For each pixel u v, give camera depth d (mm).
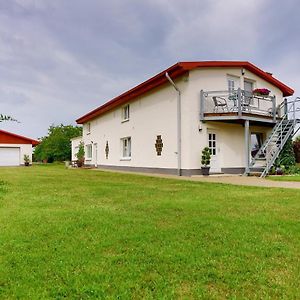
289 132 14164
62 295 2361
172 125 14570
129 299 2301
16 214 4961
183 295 2367
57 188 8578
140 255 3146
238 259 3061
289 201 6234
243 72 14891
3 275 2674
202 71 13984
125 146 19734
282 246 3441
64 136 41438
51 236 3775
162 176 13383
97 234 3850
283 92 17578
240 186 9070
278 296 2363
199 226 4230
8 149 29938
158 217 4758
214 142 14305
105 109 21547
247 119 13477
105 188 8523
